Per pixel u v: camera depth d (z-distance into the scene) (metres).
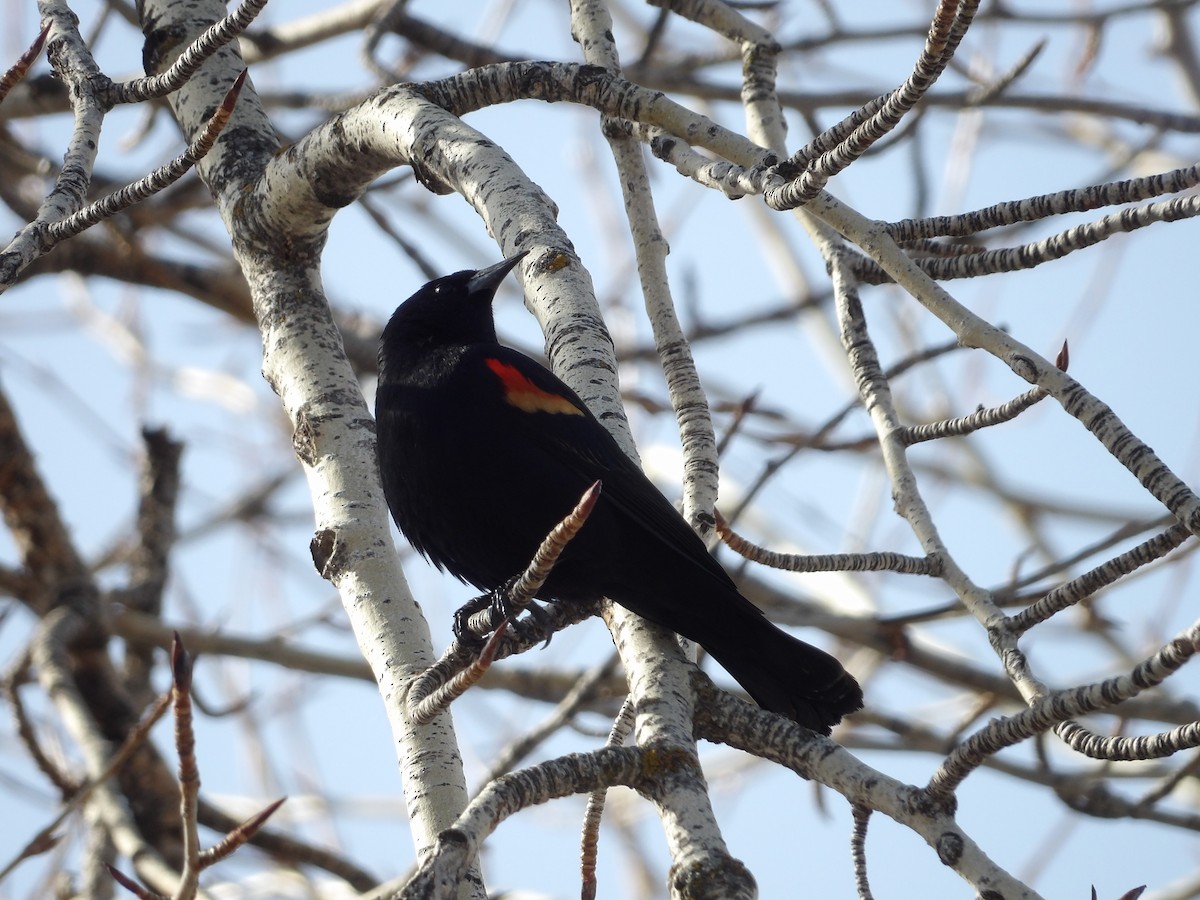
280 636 16.44
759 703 8.55
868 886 6.98
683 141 8.27
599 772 6.26
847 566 7.76
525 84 9.13
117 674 15.72
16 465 15.70
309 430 8.79
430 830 7.02
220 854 6.11
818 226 10.25
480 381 9.46
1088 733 6.08
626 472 8.85
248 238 9.58
